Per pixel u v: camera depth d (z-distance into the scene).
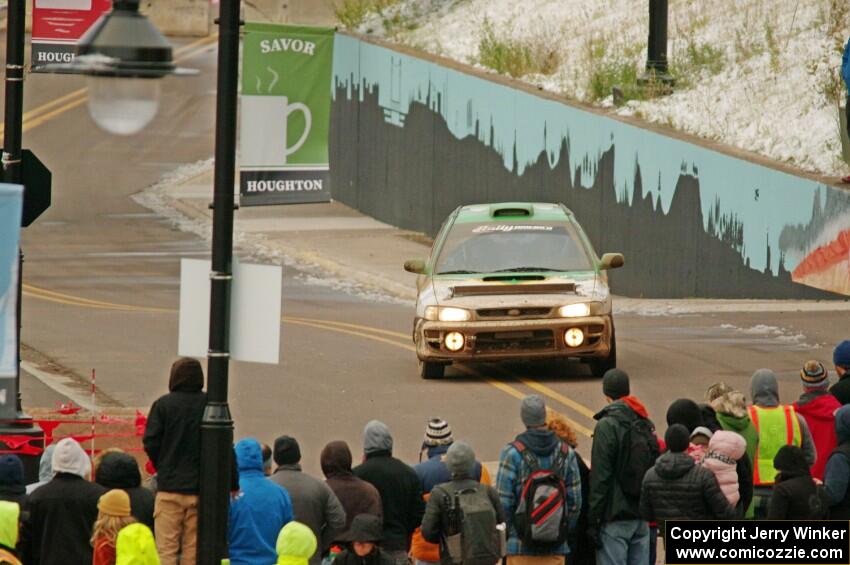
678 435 35.53
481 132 128.00
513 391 67.38
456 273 71.44
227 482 34.19
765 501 40.34
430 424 38.81
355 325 88.69
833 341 77.12
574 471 36.81
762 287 94.81
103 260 121.31
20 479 35.16
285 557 29.31
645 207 105.62
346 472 36.59
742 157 96.19
